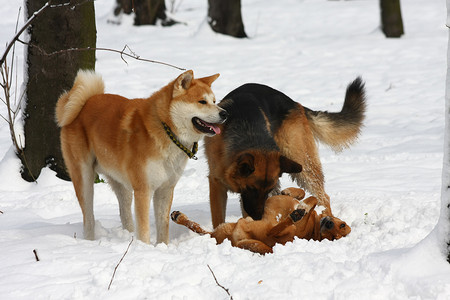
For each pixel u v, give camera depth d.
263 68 20.92
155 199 6.63
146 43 24.34
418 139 13.07
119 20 27.86
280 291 4.26
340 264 4.69
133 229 7.24
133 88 18.03
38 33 10.02
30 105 10.38
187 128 6.20
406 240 5.53
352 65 21.39
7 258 5.23
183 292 4.27
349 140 8.59
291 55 23.06
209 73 19.98
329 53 23.19
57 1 9.86
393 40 25.12
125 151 6.22
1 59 7.07
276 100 7.78
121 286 4.38
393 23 25.70
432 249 4.44
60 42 10.01
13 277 4.66
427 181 9.72
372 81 19.31
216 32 26.14
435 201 7.86
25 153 10.53
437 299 3.98
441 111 15.61
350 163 11.45
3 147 13.00
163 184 6.48
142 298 4.23
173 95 6.09
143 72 19.91
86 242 6.00
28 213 8.43
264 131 7.11
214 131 6.26
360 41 25.11
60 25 9.95
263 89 7.91
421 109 15.95
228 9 25.92
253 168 6.58
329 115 8.38
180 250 5.56
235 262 4.90
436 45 23.89
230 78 19.47
